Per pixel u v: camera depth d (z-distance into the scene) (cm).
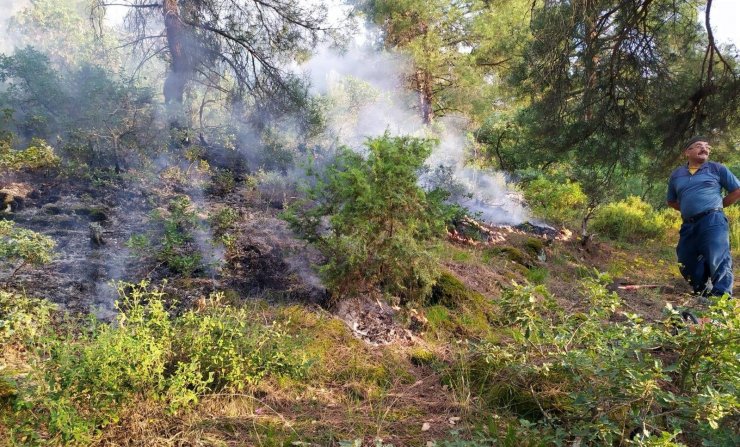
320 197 376
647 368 240
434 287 416
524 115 972
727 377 234
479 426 259
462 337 370
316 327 344
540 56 795
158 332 275
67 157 660
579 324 302
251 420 254
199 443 232
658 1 748
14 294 319
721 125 782
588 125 816
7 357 269
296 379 290
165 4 852
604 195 878
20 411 222
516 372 288
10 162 580
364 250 350
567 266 619
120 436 229
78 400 226
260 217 570
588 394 243
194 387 267
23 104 763
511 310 300
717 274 438
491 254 573
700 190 452
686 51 796
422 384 307
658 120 809
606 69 784
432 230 384
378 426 258
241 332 287
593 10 716
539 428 259
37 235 353
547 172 1014
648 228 877
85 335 255
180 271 408
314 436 246
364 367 312
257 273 419
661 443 200
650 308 478
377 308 378
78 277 379
